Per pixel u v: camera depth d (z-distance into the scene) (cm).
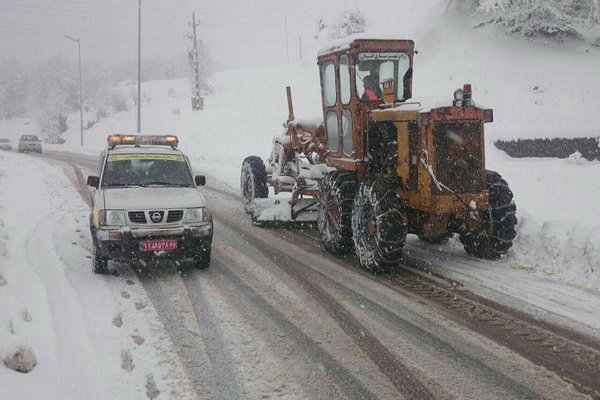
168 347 434
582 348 425
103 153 802
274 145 1090
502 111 1797
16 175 1642
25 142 3116
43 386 356
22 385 353
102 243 608
